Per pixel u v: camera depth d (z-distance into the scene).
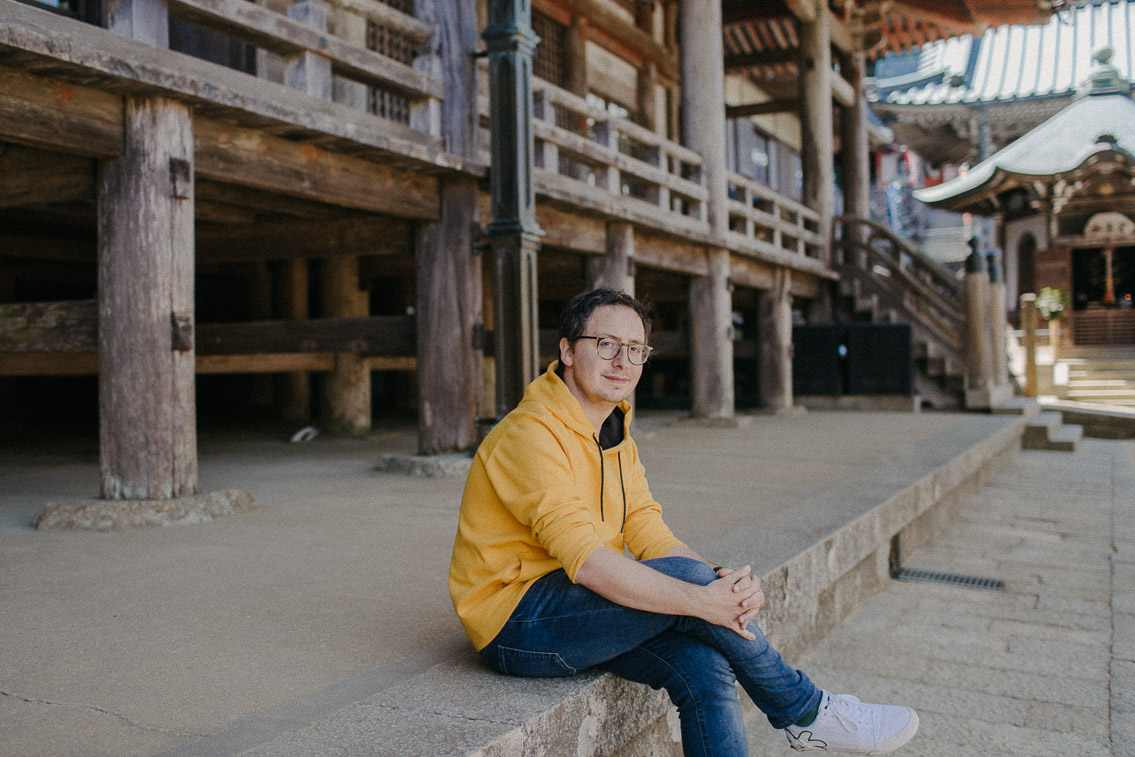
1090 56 20.16
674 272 9.32
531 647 1.89
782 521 3.92
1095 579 4.58
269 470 5.89
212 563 3.19
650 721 2.21
